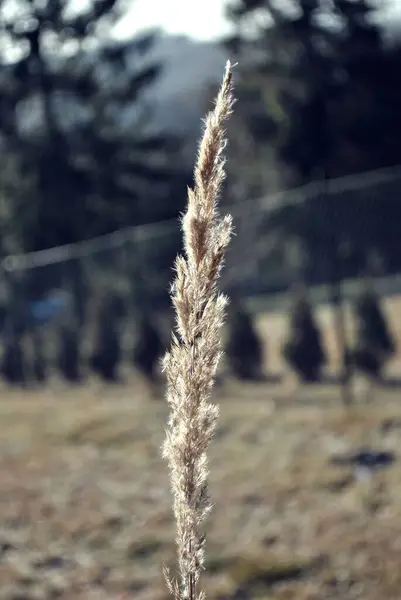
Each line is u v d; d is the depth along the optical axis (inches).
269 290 907.4
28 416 629.9
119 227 1215.6
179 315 56.5
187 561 58.9
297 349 652.1
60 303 887.7
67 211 1195.3
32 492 428.8
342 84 1141.7
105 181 1216.2
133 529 368.8
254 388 652.1
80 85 1222.9
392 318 755.4
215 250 55.7
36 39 1211.9
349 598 293.0
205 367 56.7
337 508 362.6
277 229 640.4
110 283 820.6
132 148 1262.3
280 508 371.6
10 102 1208.2
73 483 442.9
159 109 1450.5
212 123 55.1
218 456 456.1
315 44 1144.8
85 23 1216.2
